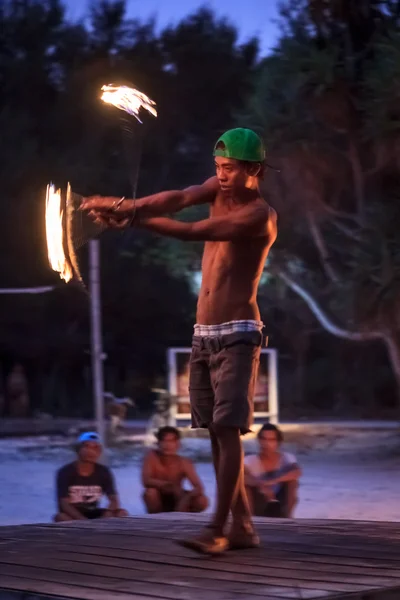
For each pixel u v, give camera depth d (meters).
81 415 46.47
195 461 24.17
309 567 4.64
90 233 4.69
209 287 5.05
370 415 46.94
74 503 9.67
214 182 5.06
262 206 4.93
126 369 50.00
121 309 46.69
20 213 41.28
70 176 41.75
